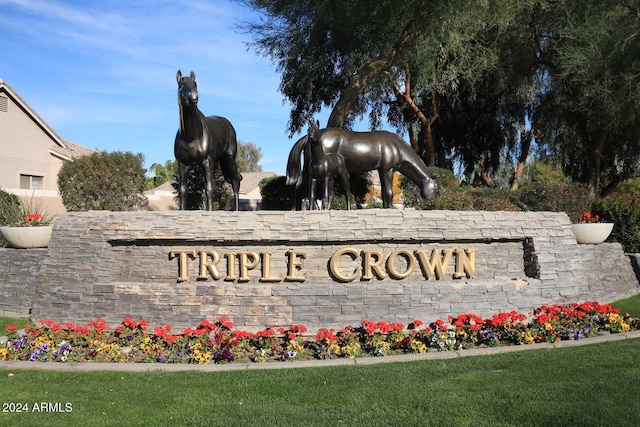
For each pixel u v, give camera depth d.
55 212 25.38
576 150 28.27
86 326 8.73
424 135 25.14
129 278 9.09
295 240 8.87
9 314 10.53
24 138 28.81
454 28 15.69
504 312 8.99
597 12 20.69
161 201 28.06
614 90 20.25
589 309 8.85
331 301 8.62
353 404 5.49
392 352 7.76
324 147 10.30
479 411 5.25
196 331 7.97
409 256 9.06
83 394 5.93
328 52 20.75
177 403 5.62
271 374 6.61
